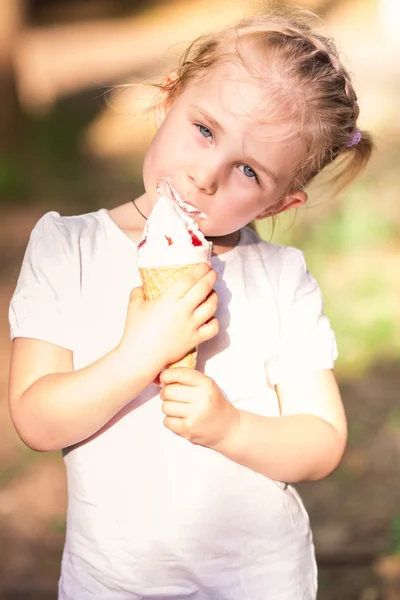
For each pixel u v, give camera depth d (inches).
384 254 445.1
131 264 128.1
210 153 119.8
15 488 269.9
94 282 127.0
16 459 285.4
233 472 124.3
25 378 123.3
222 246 134.2
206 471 123.3
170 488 122.6
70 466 126.2
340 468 277.9
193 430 117.2
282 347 132.0
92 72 890.1
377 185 504.1
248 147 119.6
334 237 453.1
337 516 254.2
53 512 259.6
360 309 384.2
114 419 124.1
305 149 124.6
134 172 679.1
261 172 121.7
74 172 675.4
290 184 126.9
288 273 135.7
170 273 116.9
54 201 616.1
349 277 419.2
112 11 1164.5
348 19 812.6
